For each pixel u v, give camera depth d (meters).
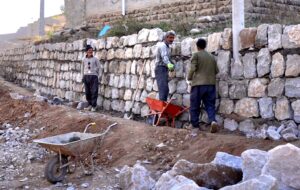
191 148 7.77
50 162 6.95
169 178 5.76
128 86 11.82
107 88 12.82
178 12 15.52
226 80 8.66
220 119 8.77
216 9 14.06
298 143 6.89
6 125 11.64
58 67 16.89
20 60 22.47
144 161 7.73
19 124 11.59
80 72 14.83
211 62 8.55
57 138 7.35
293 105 7.45
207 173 5.89
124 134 8.97
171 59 9.97
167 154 7.84
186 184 5.18
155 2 16.59
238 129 8.35
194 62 8.52
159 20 16.33
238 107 8.40
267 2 14.05
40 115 11.71
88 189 6.62
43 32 25.28
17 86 20.98
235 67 8.45
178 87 9.83
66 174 7.27
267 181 4.68
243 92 8.30
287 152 4.92
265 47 7.89
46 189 6.70
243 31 8.27
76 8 21.39
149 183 6.19
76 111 11.71
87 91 12.77
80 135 7.56
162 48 9.56
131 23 15.41
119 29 14.75
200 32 12.56
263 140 7.31
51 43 18.50
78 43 15.09
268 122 7.86
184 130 8.54
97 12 19.91
